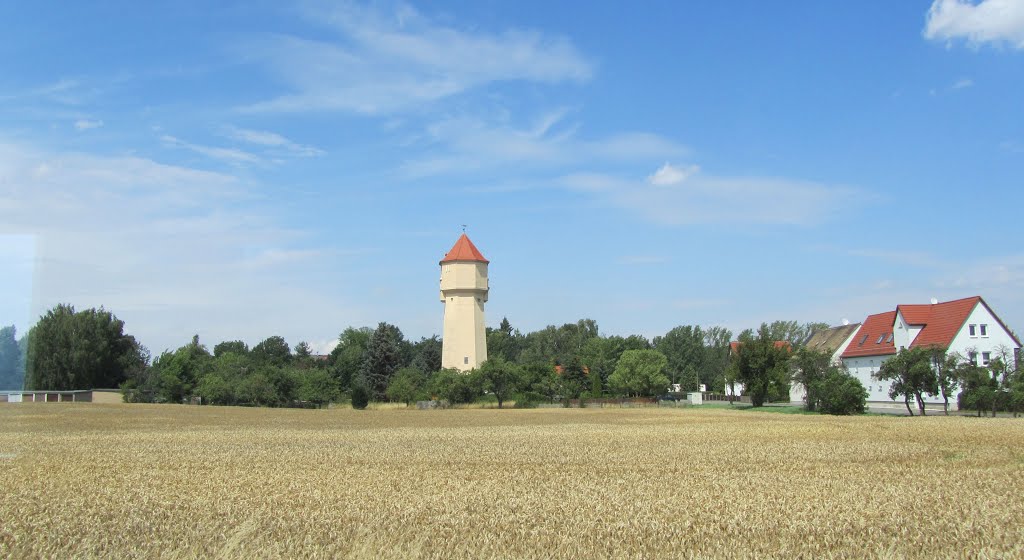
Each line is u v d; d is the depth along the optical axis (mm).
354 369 126938
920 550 13133
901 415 59188
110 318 84312
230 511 16781
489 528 14703
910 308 73250
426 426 51625
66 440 38156
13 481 22000
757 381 78375
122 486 21094
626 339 143250
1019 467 24734
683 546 13281
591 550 13023
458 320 99500
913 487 20156
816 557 12695
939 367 56969
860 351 81250
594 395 104500
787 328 167000
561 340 180375
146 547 13430
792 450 31094
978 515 16016
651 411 75312
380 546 13195
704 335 181125
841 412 61594
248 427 49938
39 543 13625
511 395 91625
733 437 38375
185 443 36625
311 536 14039
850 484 20906
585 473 24203
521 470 25141
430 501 18188
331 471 24859
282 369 92375
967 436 36312
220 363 97000
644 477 23031
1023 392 55406
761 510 16672
